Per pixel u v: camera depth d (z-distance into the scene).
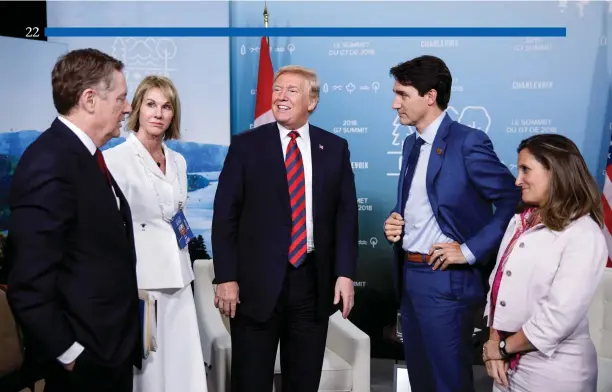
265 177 2.42
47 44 3.98
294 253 2.42
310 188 2.45
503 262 2.01
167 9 4.13
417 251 2.46
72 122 1.82
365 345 2.96
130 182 2.33
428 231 2.43
